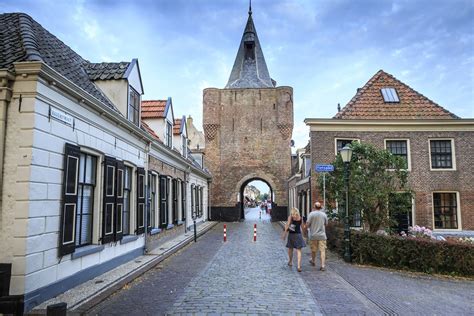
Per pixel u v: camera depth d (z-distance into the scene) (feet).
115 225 28.25
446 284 26.58
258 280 25.35
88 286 22.66
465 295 23.30
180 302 19.67
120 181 29.58
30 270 18.12
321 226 30.09
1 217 18.01
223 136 108.17
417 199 53.78
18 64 18.21
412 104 58.18
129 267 29.12
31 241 18.21
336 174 41.52
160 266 30.50
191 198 67.41
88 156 25.17
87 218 25.07
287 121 106.22
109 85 32.37
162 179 43.98
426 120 54.44
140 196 35.04
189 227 64.34
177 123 60.54
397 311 18.86
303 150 88.74
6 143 18.44
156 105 49.01
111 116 27.45
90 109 24.67
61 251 20.52
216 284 24.03
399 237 31.73
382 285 24.90
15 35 22.98
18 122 18.54
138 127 33.06
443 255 29.78
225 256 36.32
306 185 63.72
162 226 43.50
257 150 107.04
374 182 38.45
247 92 109.29
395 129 55.26
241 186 108.78
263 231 66.90
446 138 54.95
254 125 107.96
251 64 120.37
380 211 39.19
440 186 54.08
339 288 23.38
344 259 34.27
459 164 54.39
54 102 20.36
